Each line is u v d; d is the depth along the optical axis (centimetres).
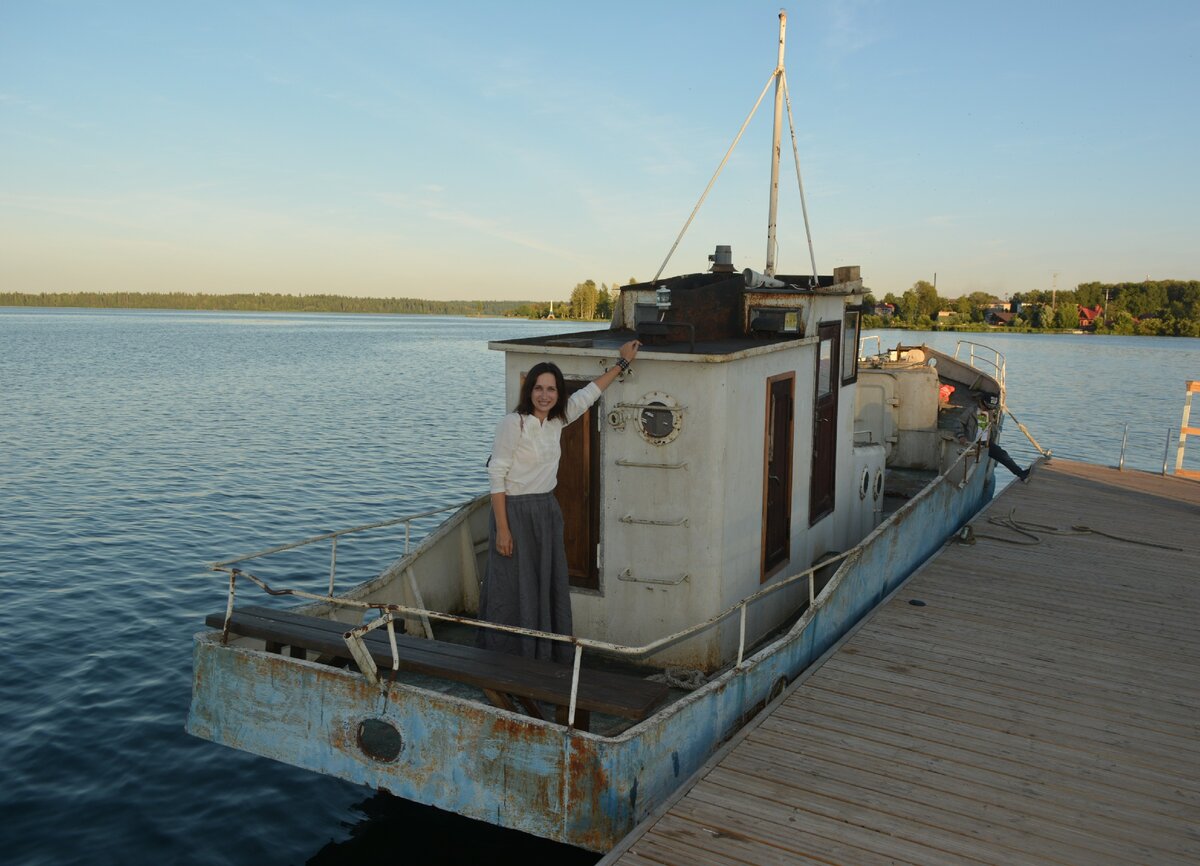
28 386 4566
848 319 846
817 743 525
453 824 649
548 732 441
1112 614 787
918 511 934
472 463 2483
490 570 561
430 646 521
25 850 623
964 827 439
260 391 4591
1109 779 495
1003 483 2342
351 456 2552
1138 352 9162
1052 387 5197
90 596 1204
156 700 881
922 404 1302
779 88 843
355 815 674
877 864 403
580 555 651
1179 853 424
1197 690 626
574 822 440
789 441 717
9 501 1816
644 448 611
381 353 8681
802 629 632
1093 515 1195
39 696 882
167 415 3453
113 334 12325
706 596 610
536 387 530
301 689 501
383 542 1556
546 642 554
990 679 634
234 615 555
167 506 1805
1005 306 15775
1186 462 2642
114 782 721
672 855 404
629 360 588
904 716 566
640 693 466
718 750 513
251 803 691
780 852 410
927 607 794
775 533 715
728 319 743
